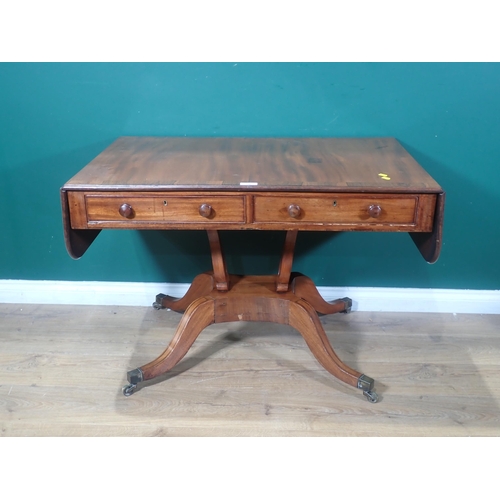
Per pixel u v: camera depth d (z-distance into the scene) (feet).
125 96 7.52
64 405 6.67
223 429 6.35
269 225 5.95
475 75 7.25
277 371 7.25
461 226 8.00
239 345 7.74
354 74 7.32
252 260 8.33
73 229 6.06
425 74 7.27
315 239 8.16
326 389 6.95
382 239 8.13
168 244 8.29
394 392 6.89
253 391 6.90
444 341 7.84
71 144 7.78
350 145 7.18
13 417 6.48
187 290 8.43
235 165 6.39
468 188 7.79
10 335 7.91
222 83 7.43
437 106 7.41
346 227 5.94
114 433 6.29
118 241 8.31
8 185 8.02
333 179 5.93
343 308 8.34
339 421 6.46
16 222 8.24
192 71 7.38
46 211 8.16
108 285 8.57
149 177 6.00
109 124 7.66
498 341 7.85
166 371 7.00
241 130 7.64
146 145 7.19
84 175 6.07
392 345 7.75
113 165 6.39
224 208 5.90
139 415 6.54
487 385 7.01
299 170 6.21
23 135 7.74
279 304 7.06
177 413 6.57
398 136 7.59
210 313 7.05
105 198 5.88
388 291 8.44
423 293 8.41
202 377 7.13
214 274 7.18
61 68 7.39
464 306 8.44
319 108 7.50
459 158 7.65
